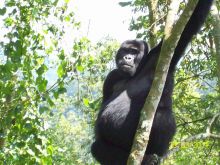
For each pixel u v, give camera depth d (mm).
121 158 8320
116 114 8188
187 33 8031
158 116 8133
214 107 16266
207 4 7949
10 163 9562
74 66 9016
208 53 16125
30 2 9531
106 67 14508
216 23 12883
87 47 9234
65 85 9711
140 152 6547
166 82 8312
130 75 9117
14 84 9375
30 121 9281
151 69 8727
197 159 17016
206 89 18141
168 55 6723
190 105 16938
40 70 8836
